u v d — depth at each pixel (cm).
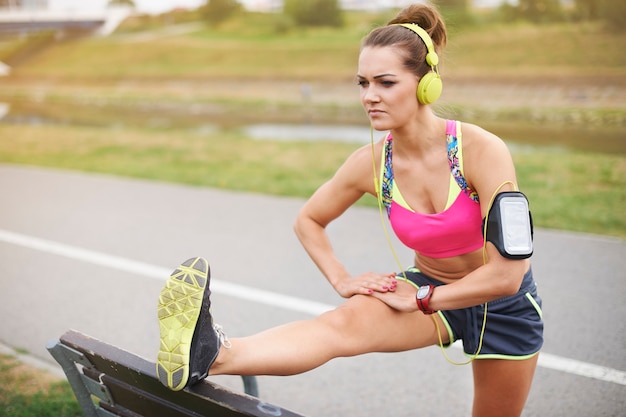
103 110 2323
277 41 3206
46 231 724
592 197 766
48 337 462
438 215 218
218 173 1009
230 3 3622
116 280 570
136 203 834
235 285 545
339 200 246
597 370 390
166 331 183
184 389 189
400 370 405
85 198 873
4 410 353
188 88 2812
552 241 620
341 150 1191
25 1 4000
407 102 203
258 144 1298
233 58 3147
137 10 3900
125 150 1285
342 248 623
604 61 2086
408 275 243
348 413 361
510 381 234
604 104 1803
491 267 199
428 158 217
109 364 208
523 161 972
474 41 2425
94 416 241
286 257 610
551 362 400
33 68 3628
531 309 231
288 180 938
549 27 2391
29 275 588
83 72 3394
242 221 733
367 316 220
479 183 208
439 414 357
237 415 181
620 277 529
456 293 205
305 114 2041
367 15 3195
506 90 2038
